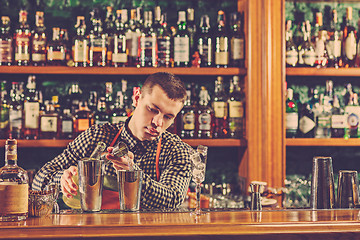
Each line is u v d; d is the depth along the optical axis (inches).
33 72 106.5
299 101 125.6
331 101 119.8
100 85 119.6
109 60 110.8
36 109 108.0
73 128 110.4
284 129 110.0
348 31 120.0
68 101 118.0
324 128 115.6
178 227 48.1
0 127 107.6
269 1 109.4
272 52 109.7
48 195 52.2
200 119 111.1
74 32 119.8
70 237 46.1
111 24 114.4
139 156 75.0
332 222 50.1
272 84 109.7
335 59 117.3
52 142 105.9
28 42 108.7
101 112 111.0
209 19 123.3
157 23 114.3
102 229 47.1
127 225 47.8
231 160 124.0
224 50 112.1
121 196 55.2
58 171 70.7
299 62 116.2
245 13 112.8
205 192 116.4
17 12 118.4
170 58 112.5
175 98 66.3
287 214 54.8
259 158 110.1
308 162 127.0
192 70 109.5
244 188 114.0
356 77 127.0
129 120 75.0
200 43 113.2
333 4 126.8
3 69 105.7
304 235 48.7
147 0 121.7
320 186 60.1
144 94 67.7
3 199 49.4
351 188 60.5
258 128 110.3
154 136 68.8
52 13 119.4
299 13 126.0
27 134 107.5
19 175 50.7
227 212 56.2
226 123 113.7
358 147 128.2
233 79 111.6
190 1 122.9
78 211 55.7
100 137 78.2
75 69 107.0
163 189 61.9
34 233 46.1
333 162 127.8
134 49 109.9
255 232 48.2
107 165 72.7
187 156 74.0
